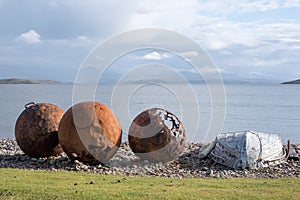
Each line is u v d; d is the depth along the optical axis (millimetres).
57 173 11945
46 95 60906
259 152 14758
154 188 10109
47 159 14391
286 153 16141
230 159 14742
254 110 41250
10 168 12742
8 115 34125
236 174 13789
